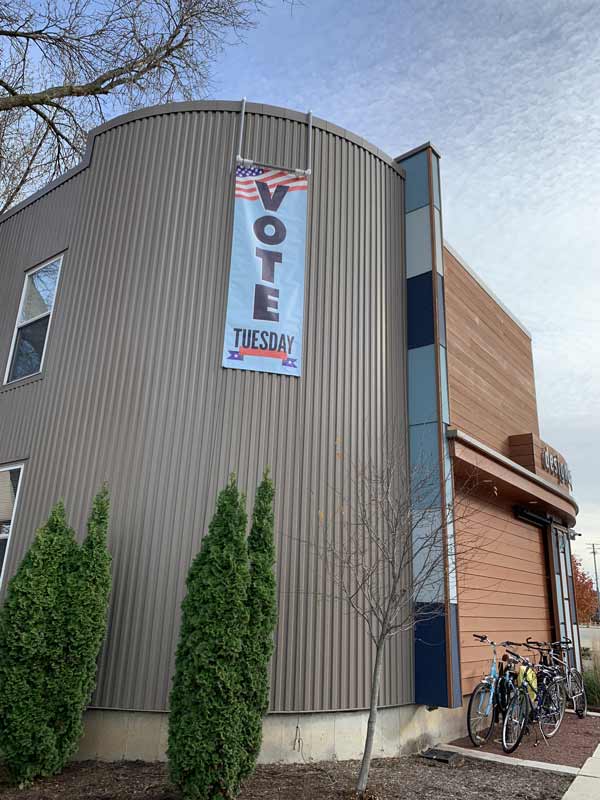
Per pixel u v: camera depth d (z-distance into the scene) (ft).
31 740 18.12
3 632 18.78
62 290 29.60
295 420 24.58
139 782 18.20
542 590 40.19
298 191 27.09
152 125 28.37
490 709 25.57
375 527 24.73
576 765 22.47
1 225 37.40
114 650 21.52
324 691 21.99
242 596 17.85
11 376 31.94
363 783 17.78
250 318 25.08
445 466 26.53
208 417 23.88
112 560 22.57
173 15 39.63
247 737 17.01
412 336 29.07
